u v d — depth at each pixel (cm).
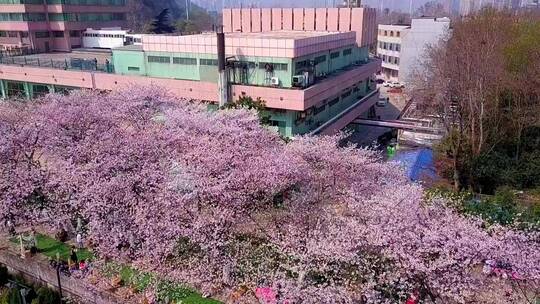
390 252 1457
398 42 7712
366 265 1484
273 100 3300
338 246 1518
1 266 1986
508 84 2986
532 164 2812
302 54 3388
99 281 1812
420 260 1419
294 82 3309
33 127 2420
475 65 3055
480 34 3428
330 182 2116
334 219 1755
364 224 1612
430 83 3816
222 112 2705
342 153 2275
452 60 3322
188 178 1906
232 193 1838
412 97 5147
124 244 1917
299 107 3219
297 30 4869
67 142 2353
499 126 3094
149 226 1792
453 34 4428
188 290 1742
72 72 4228
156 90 3175
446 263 1385
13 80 4775
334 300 1413
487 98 3038
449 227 1514
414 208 1609
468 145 2989
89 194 1934
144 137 2302
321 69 3884
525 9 6197
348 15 4678
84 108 2700
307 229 1777
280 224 1867
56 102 2908
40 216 2105
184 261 1802
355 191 1967
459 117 3081
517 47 3275
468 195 2414
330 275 1529
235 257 1769
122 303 1692
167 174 1994
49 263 1955
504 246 1459
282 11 4869
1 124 2538
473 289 1454
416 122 4125
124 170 2070
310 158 2198
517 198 2495
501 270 1455
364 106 4753
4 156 2245
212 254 1741
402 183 2133
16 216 2109
